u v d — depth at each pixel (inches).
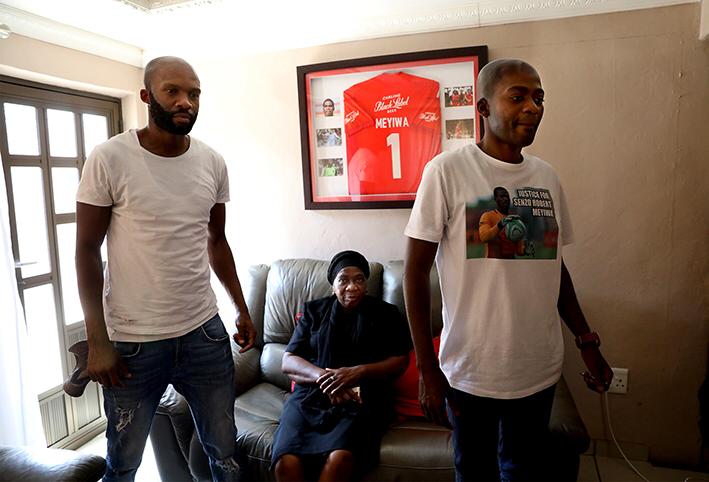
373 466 62.2
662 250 78.5
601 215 80.4
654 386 80.7
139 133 52.9
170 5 81.5
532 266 41.6
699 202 76.1
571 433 55.1
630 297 80.6
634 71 76.5
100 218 50.0
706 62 73.4
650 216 78.4
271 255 100.7
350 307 72.4
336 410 65.1
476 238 41.1
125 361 51.2
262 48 94.8
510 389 41.5
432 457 60.4
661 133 76.5
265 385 83.7
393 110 87.7
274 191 98.7
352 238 94.7
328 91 91.0
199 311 55.6
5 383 70.2
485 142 44.1
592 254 81.5
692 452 79.8
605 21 76.7
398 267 82.9
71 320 92.0
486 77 42.2
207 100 100.7
